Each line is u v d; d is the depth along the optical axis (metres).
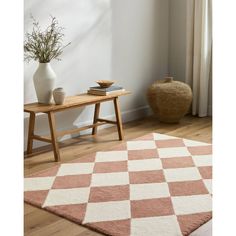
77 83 4.43
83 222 2.35
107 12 4.68
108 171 3.31
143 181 3.06
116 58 4.93
